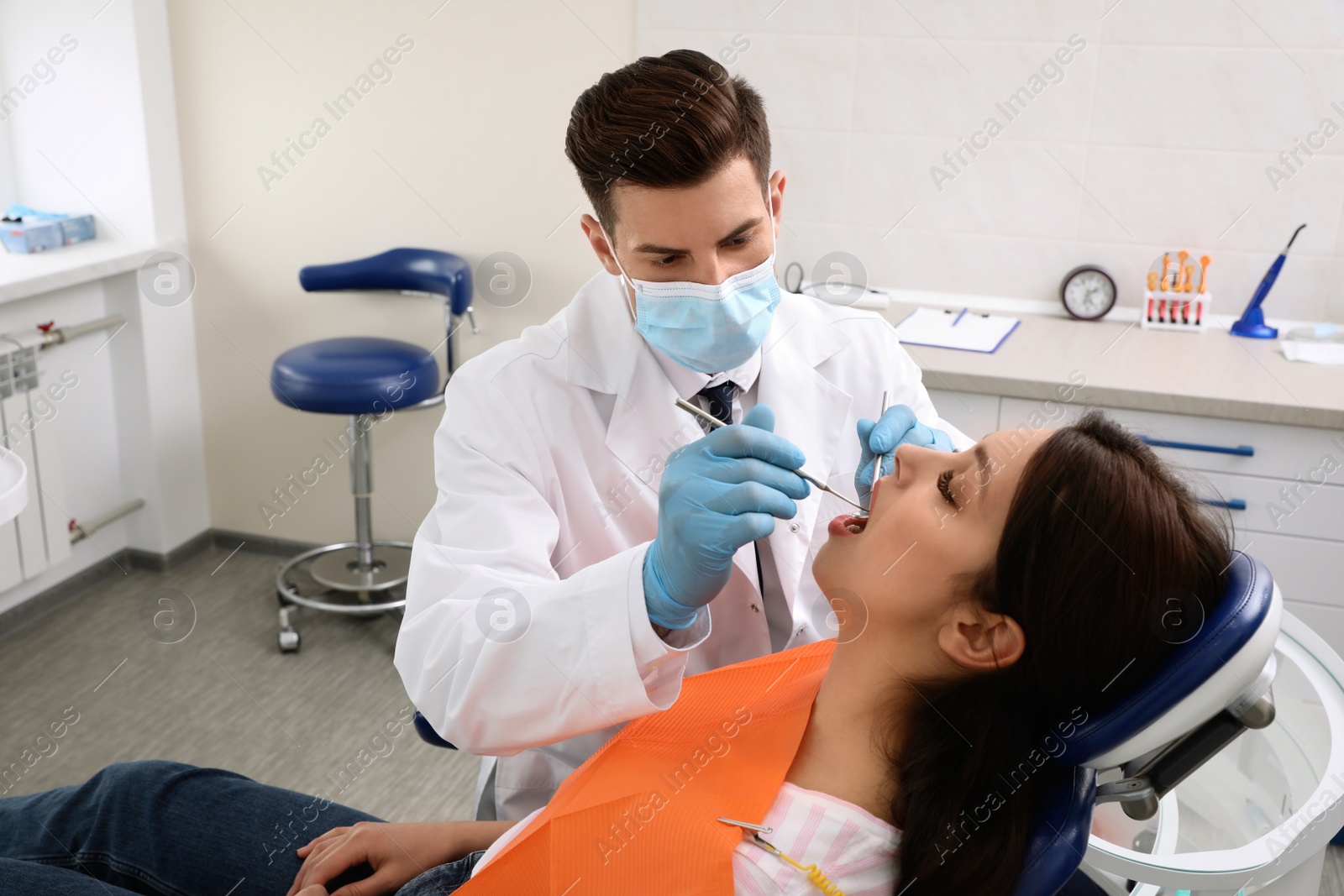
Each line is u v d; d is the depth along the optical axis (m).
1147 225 2.80
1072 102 2.75
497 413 1.36
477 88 3.01
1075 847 0.94
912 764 0.98
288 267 3.28
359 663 2.93
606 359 1.41
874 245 2.99
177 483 3.42
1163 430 2.39
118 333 3.22
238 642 3.02
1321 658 1.30
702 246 1.21
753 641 1.42
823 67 2.87
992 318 2.85
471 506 1.29
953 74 2.80
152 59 3.11
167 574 3.40
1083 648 0.92
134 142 3.13
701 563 1.03
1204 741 0.96
